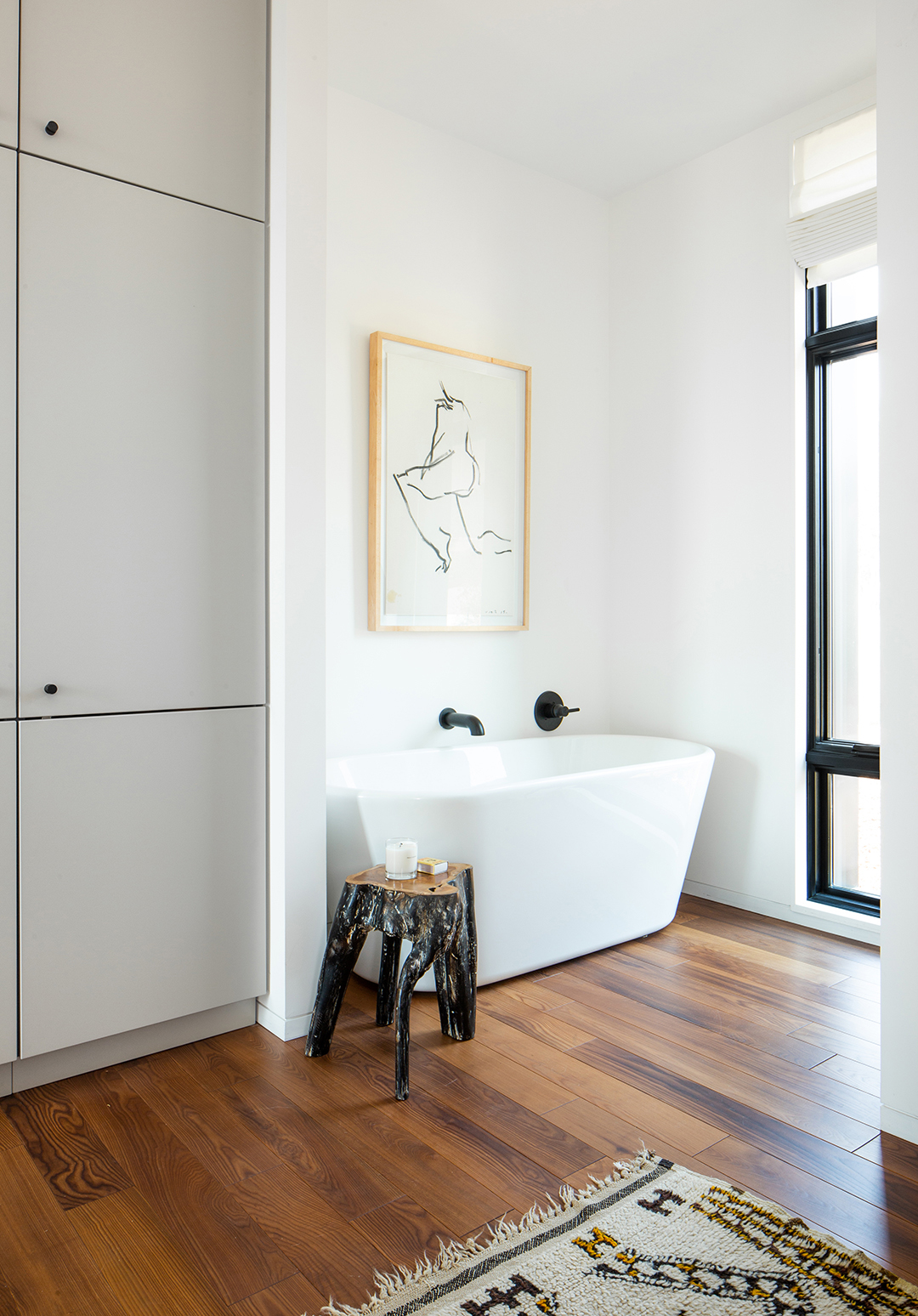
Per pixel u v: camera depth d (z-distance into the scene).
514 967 2.46
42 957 1.87
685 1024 2.22
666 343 3.45
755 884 3.17
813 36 2.62
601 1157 1.65
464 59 2.72
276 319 2.13
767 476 3.11
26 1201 1.52
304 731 2.16
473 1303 1.28
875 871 2.99
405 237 3.04
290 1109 1.82
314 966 2.19
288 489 2.12
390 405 2.96
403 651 3.07
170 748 2.03
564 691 3.54
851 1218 1.48
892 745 1.76
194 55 2.04
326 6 2.16
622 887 2.70
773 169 3.07
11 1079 1.88
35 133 1.81
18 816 1.83
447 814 2.28
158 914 2.02
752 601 3.16
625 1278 1.33
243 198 2.12
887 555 1.76
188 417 2.04
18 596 1.81
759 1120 1.78
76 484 1.88
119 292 1.93
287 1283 1.33
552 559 3.48
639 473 3.56
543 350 3.44
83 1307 1.29
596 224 3.62
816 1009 2.31
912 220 1.73
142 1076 1.96
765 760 3.13
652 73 2.80
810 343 3.02
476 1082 1.93
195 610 2.06
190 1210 1.50
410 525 3.03
